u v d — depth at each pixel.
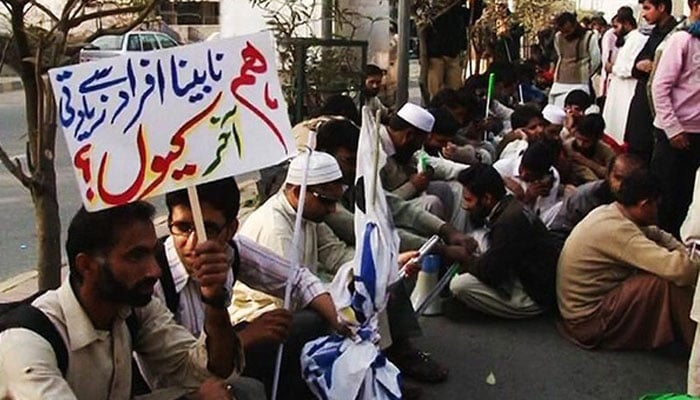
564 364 4.63
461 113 7.50
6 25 3.19
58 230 3.26
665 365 4.64
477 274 5.04
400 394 3.56
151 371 2.74
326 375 3.43
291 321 3.10
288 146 2.56
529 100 11.46
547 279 5.06
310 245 4.04
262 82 2.54
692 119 6.22
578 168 6.97
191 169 2.46
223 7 7.90
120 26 3.21
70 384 2.36
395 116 5.49
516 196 5.87
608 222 4.72
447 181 5.89
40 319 2.32
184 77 2.46
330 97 7.02
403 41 7.88
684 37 6.14
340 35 8.76
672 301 4.62
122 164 2.38
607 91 10.19
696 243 4.54
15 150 11.34
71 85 2.32
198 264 2.54
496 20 12.89
